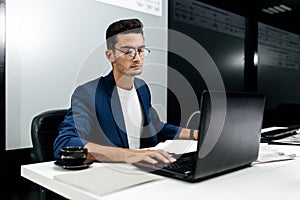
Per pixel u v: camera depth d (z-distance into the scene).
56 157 1.15
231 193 0.80
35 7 2.07
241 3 3.41
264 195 0.79
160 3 3.02
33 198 1.88
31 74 2.08
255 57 3.29
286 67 3.01
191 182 0.89
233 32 3.41
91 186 0.83
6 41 1.94
